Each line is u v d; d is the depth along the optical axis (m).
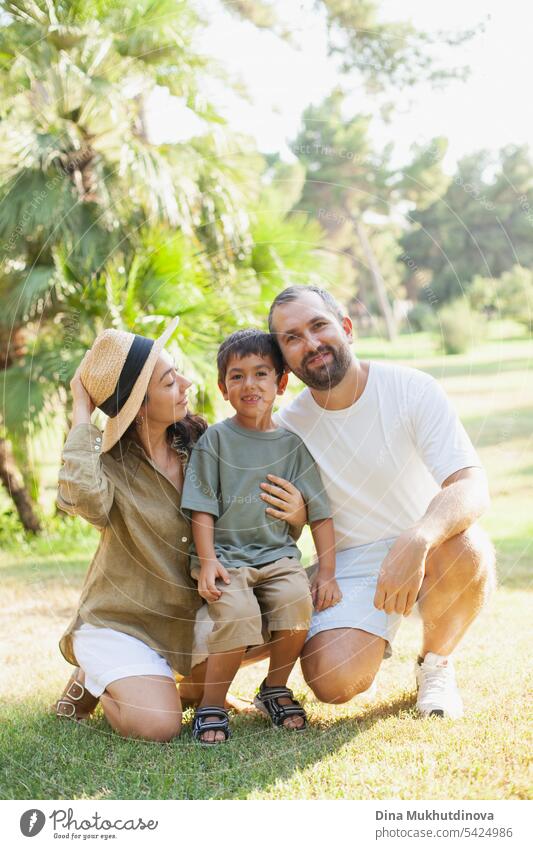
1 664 2.70
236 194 5.16
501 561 4.00
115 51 5.07
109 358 2.10
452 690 2.20
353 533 2.41
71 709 2.24
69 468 2.10
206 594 2.11
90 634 2.16
